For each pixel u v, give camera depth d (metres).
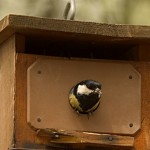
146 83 7.69
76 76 7.55
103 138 7.32
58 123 7.43
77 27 7.29
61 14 10.67
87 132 7.37
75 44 7.79
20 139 7.30
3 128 7.66
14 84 7.39
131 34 7.40
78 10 10.59
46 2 10.72
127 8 10.66
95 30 7.34
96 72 7.61
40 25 7.22
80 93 7.33
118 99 7.60
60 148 7.37
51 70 7.50
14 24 7.17
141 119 7.61
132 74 7.67
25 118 7.36
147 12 10.63
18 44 7.45
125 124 7.56
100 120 7.52
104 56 8.16
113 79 7.63
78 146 7.41
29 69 7.43
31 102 7.39
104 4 10.66
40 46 7.92
